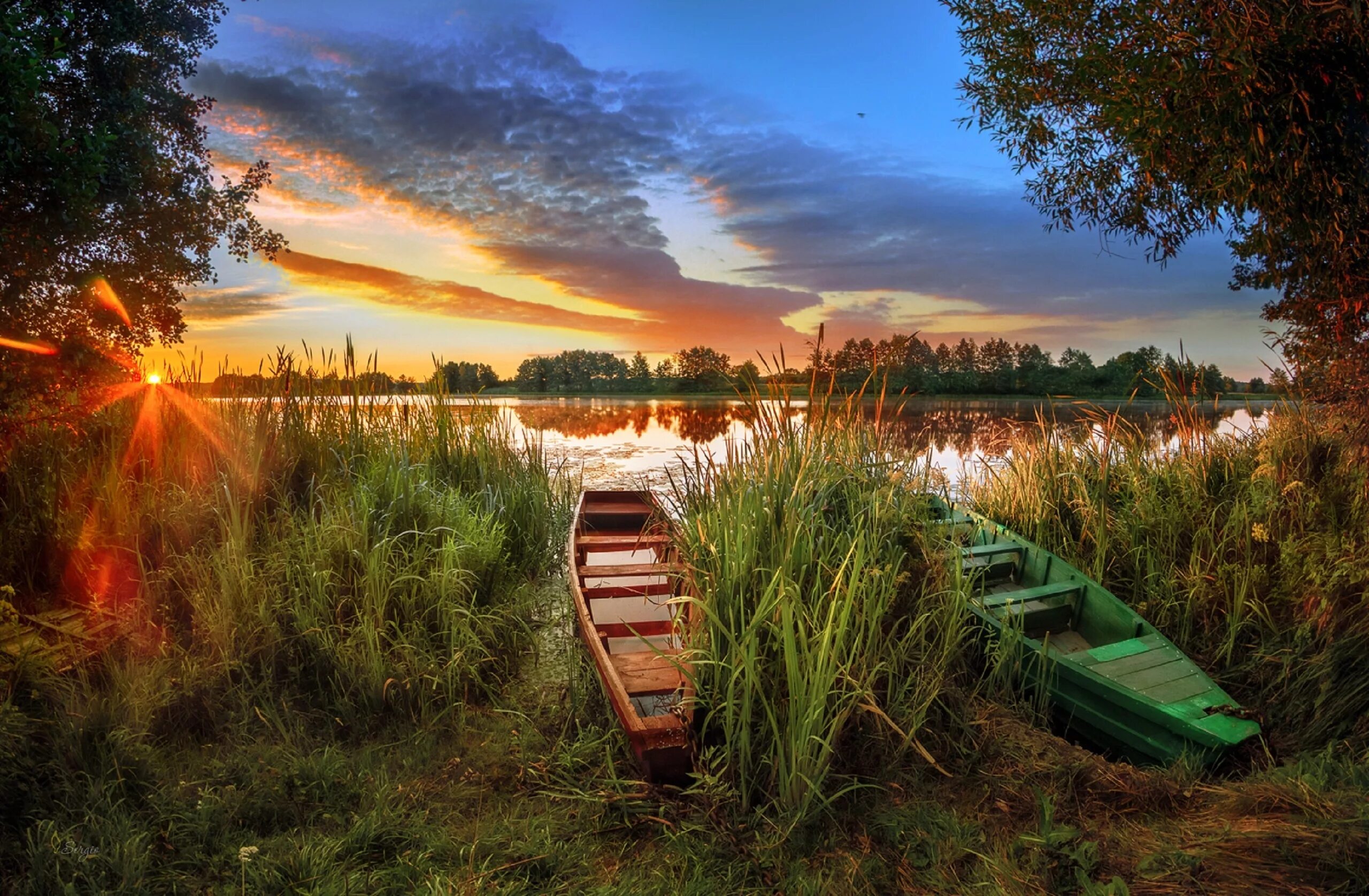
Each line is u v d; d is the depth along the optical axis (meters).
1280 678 4.59
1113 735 4.17
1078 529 6.88
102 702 3.88
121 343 8.19
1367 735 3.98
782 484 4.61
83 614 5.10
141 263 8.45
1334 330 5.79
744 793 3.49
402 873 3.04
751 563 4.03
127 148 7.96
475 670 4.94
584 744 4.10
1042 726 4.31
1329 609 4.68
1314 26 4.36
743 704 3.50
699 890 2.95
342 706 4.41
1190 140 4.98
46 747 3.57
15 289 4.72
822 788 3.51
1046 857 2.95
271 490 6.50
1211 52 4.47
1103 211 7.03
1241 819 3.16
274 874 2.97
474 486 8.56
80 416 5.49
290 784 3.66
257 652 4.64
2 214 4.41
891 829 3.28
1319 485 5.80
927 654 4.12
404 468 6.97
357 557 5.41
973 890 2.89
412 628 5.08
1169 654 4.66
